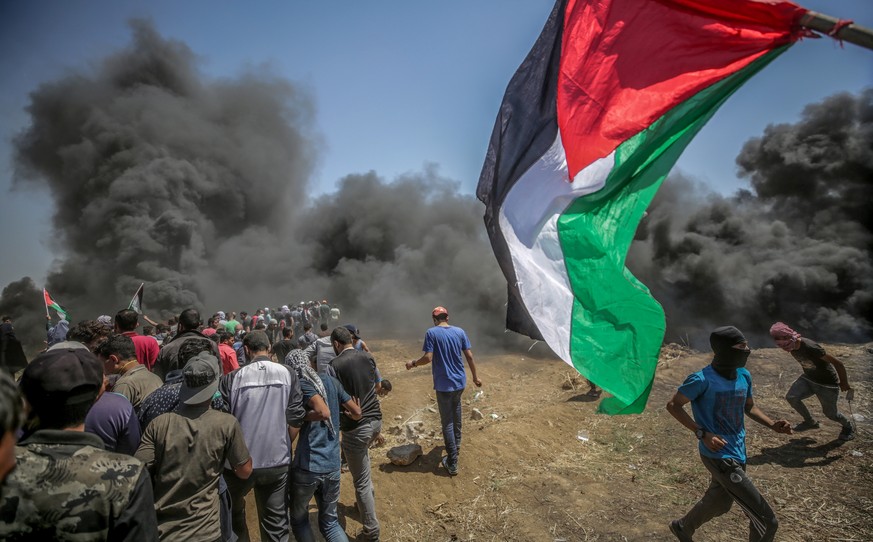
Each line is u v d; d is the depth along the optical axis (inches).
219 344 260.7
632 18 107.4
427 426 294.5
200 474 104.0
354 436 158.2
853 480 181.0
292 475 138.3
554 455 228.1
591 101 111.9
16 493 56.4
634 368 107.0
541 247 118.3
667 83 103.2
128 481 62.7
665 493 187.3
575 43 114.0
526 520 174.9
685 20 100.2
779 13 84.0
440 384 207.3
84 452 62.6
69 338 159.6
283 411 131.0
